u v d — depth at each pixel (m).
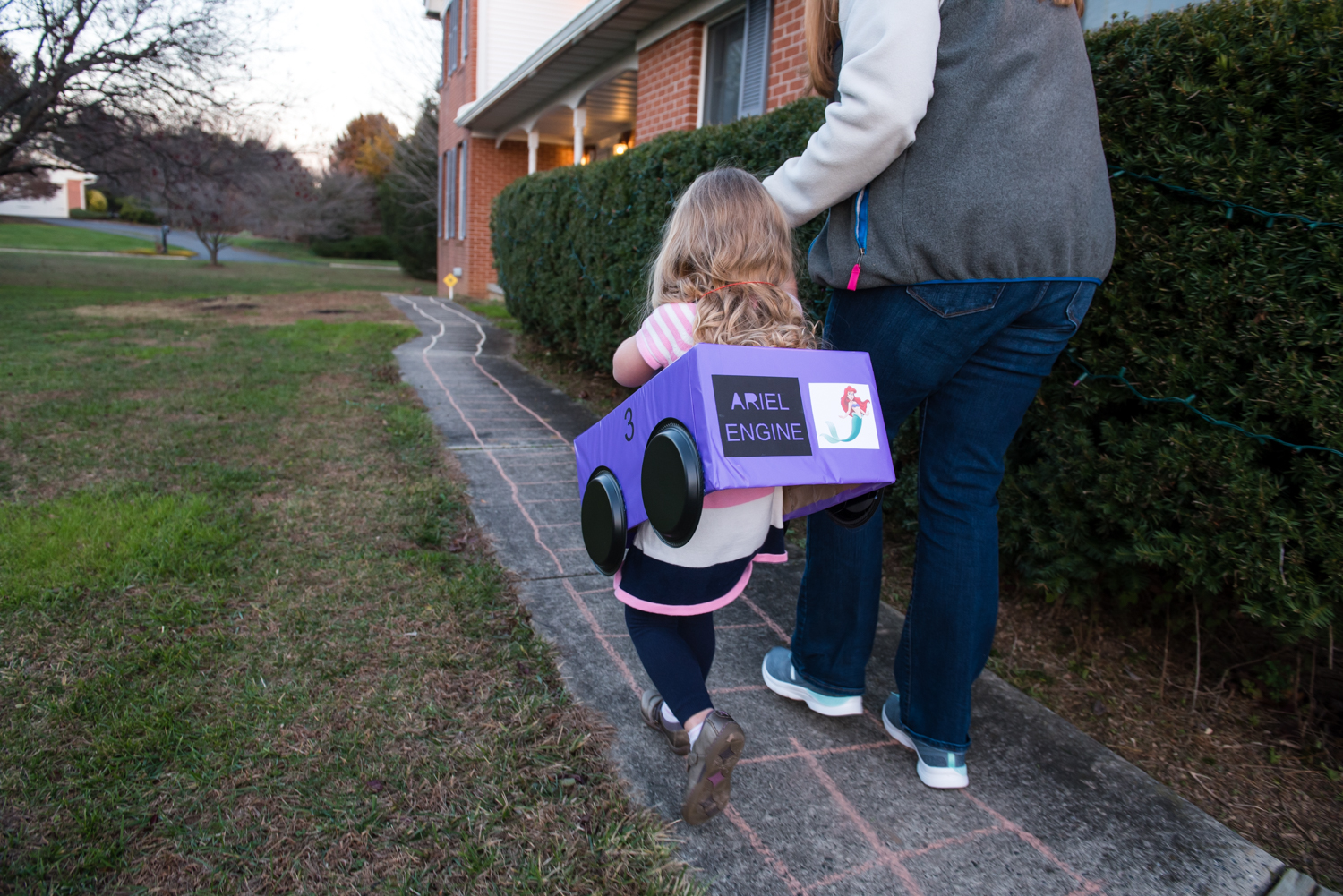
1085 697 2.30
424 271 23.30
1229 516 2.00
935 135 1.52
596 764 1.85
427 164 22.59
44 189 18.66
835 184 1.56
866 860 1.64
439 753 1.86
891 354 1.67
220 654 2.22
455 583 2.69
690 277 1.61
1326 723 2.14
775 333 1.54
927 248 1.54
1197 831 1.77
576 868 1.56
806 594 2.02
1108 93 2.18
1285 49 1.82
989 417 1.70
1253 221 1.95
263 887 1.49
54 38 11.33
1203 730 2.16
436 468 3.94
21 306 10.74
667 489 1.40
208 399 5.14
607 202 5.52
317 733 1.91
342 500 3.42
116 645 2.24
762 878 1.58
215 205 22.66
